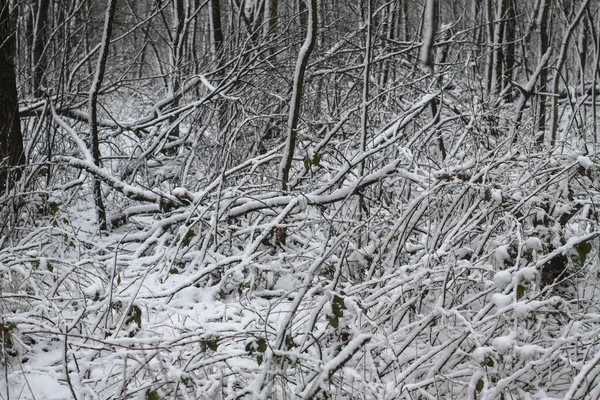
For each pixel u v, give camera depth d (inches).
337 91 307.3
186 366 124.3
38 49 376.2
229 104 284.5
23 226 207.9
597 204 188.1
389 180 225.5
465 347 144.3
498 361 123.0
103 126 301.6
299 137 254.4
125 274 185.6
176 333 151.1
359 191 201.8
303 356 121.0
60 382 133.8
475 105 233.6
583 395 125.6
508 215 163.3
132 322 147.0
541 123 350.6
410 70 308.2
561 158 193.6
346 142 263.1
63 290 178.9
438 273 155.0
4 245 196.5
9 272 161.5
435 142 261.9
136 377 133.6
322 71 286.5
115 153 314.2
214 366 133.3
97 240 233.8
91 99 234.5
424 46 62.8
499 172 191.0
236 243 211.0
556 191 183.6
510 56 414.9
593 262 185.3
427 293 163.2
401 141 253.9
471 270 166.9
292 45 289.9
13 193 197.3
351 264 188.1
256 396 117.6
